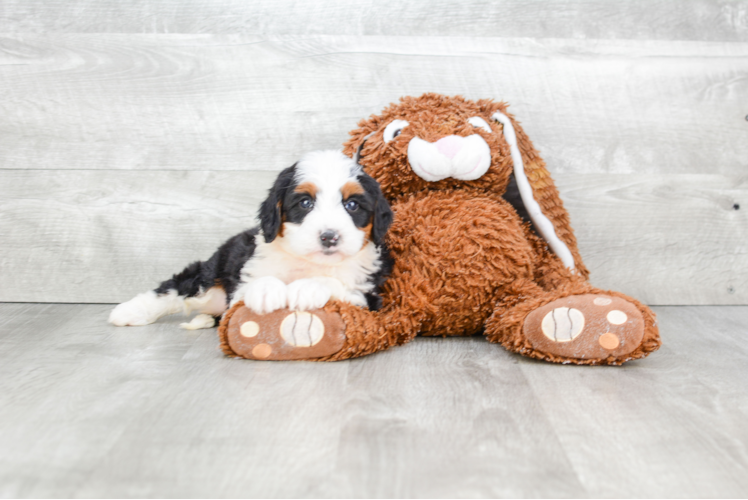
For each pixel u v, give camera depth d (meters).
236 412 1.19
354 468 0.98
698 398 1.30
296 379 1.38
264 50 2.19
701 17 2.23
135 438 1.08
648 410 1.23
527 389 1.33
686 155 2.26
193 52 2.18
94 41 2.17
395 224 1.76
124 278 2.24
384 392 1.31
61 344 1.68
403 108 1.87
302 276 1.60
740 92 2.25
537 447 1.06
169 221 2.23
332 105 2.21
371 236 1.58
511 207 1.85
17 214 2.21
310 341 1.47
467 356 1.58
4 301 2.23
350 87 2.21
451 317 1.72
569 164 2.25
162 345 1.67
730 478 0.97
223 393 1.29
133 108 2.19
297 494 0.91
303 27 2.19
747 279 2.28
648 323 1.48
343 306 1.50
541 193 1.89
